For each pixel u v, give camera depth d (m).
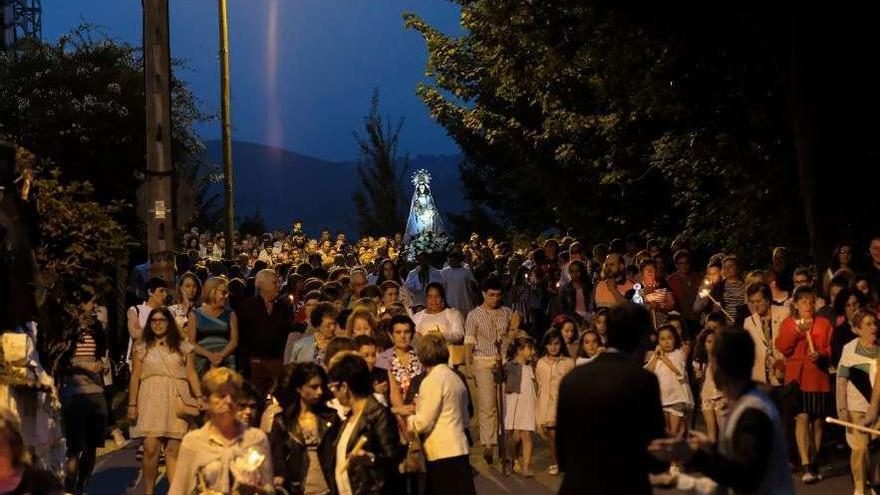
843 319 14.64
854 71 19.77
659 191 31.92
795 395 14.55
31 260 10.12
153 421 13.38
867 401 13.13
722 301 18.52
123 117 31.72
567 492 7.59
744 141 23.88
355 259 35.66
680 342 15.30
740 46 22.05
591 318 19.81
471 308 23.31
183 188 17.77
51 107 31.44
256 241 41.81
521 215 45.38
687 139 25.02
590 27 22.55
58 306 12.09
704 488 7.48
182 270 23.59
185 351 13.59
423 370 13.10
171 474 13.57
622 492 7.45
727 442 7.18
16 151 10.38
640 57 22.44
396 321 13.17
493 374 15.88
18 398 9.63
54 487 7.32
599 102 28.53
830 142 19.73
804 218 22.97
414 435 11.33
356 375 9.85
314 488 10.05
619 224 33.19
